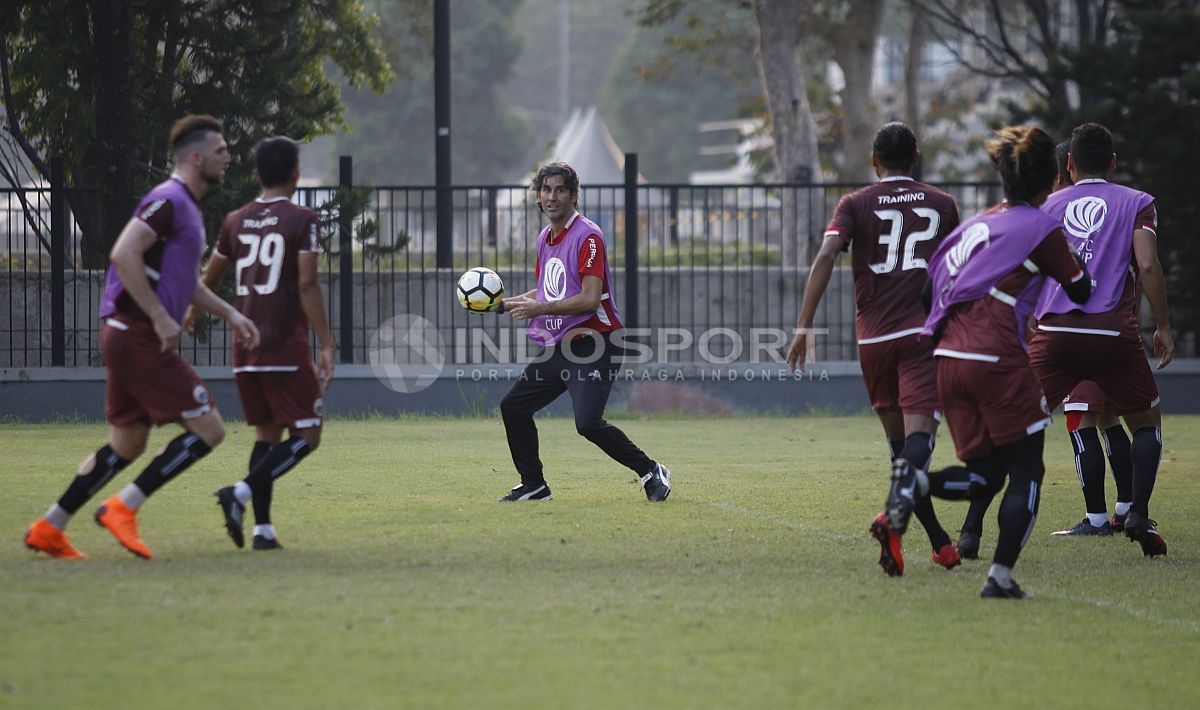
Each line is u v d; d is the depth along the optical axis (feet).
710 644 55.21
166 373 68.74
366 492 99.55
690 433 154.61
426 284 181.57
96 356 173.58
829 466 121.70
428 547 75.51
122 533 69.05
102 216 172.24
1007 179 67.56
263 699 46.26
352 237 171.73
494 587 64.90
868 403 182.09
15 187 165.78
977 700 48.55
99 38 168.55
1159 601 65.77
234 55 173.27
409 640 54.49
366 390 171.73
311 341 177.99
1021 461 66.74
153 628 55.21
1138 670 53.06
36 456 119.55
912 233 75.72
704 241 199.11
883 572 71.36
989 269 66.23
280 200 74.33
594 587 65.51
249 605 59.62
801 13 301.22
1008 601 64.75
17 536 75.97
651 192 202.18
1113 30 210.59
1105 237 82.89
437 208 181.06
